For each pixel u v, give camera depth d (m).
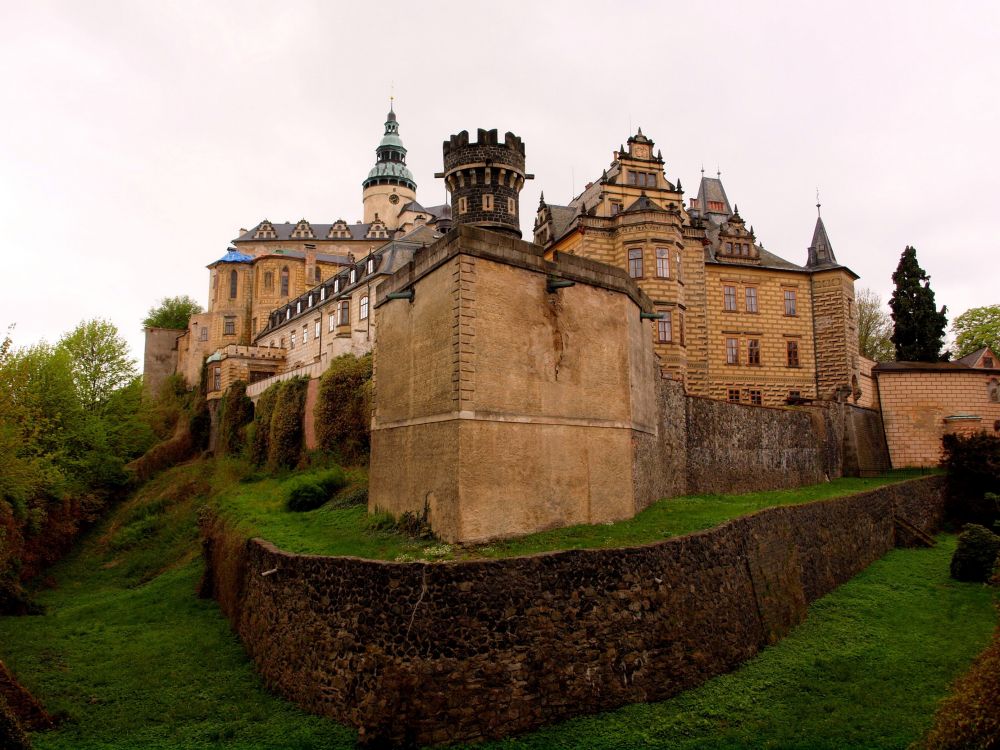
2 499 29.39
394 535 19.19
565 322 20.16
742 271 45.12
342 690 14.45
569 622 14.84
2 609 24.58
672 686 15.51
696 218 41.06
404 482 19.95
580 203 44.66
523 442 18.39
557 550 16.25
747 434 33.25
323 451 36.38
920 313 49.62
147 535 37.41
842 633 19.30
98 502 41.44
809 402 40.78
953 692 12.84
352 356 37.88
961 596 22.59
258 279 71.88
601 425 20.75
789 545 21.89
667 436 27.53
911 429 45.00
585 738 13.52
